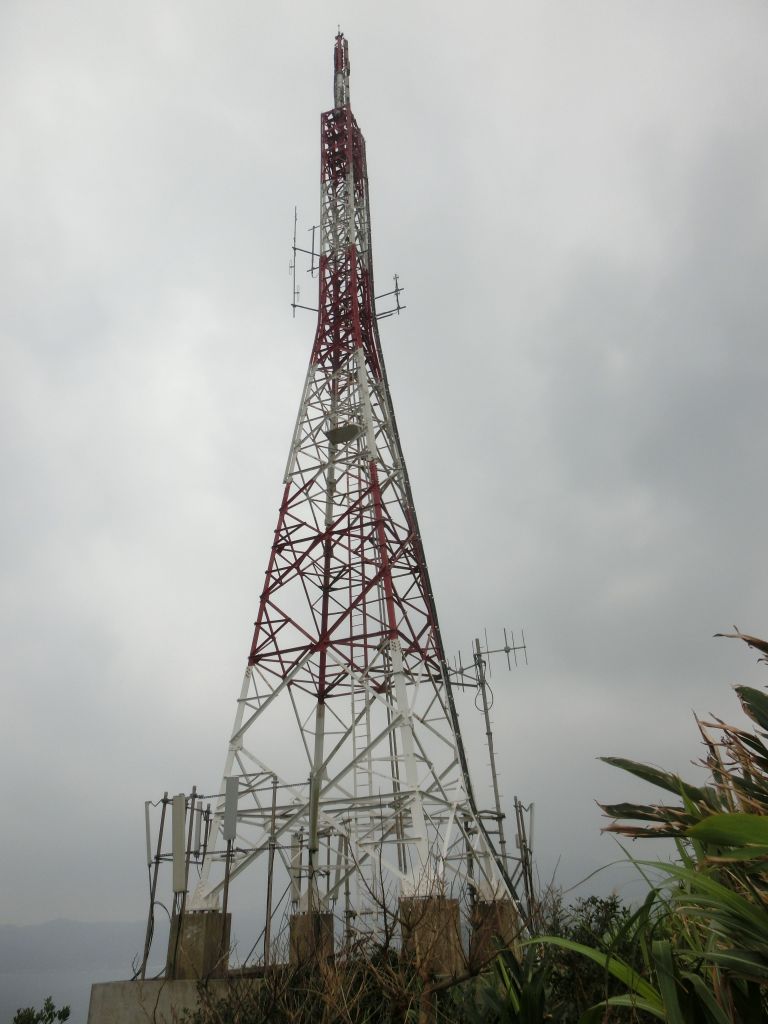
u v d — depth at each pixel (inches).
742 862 175.9
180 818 824.3
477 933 342.0
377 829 907.4
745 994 171.3
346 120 1638.8
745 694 199.8
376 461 1214.3
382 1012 393.1
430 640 1189.7
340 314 1465.3
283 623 1123.9
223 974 693.9
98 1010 681.6
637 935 191.9
